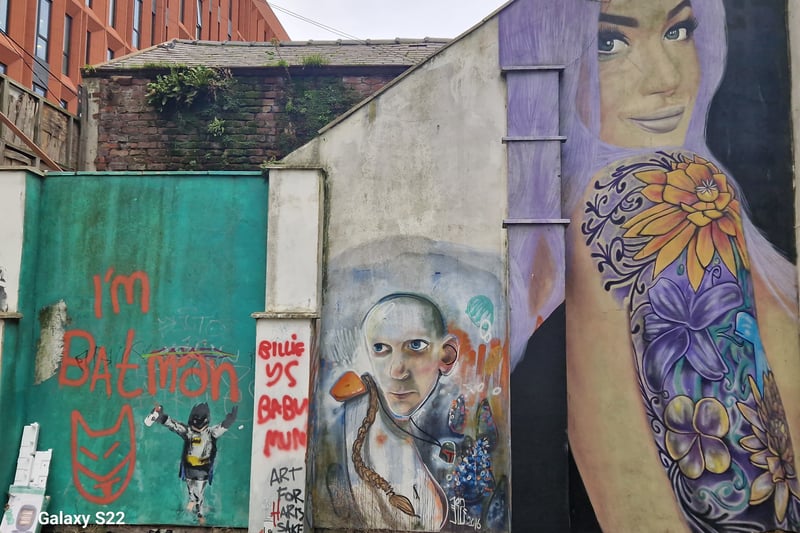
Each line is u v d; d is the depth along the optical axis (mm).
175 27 28703
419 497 5637
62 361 5957
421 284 5824
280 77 8797
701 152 5887
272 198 5809
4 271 5840
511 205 5742
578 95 5953
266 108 8758
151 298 5984
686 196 5848
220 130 8664
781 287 5746
